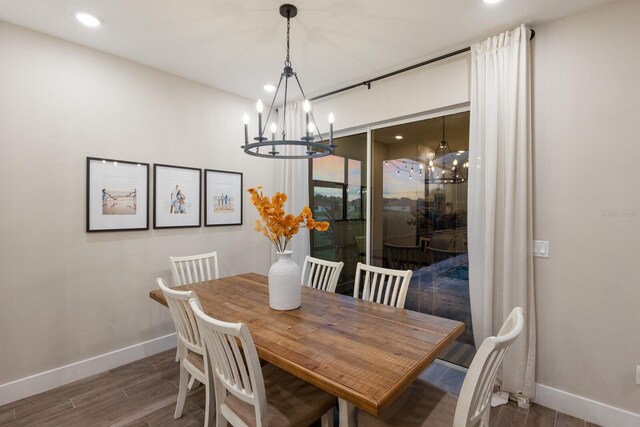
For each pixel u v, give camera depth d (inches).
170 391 93.8
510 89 89.2
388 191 128.1
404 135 122.7
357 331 65.4
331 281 102.1
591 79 81.3
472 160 97.7
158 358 114.3
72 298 99.3
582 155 82.4
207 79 127.3
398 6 80.9
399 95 118.6
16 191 89.3
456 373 105.6
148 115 116.0
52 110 95.2
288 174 152.9
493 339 43.3
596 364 81.0
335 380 47.1
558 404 85.8
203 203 132.9
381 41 98.0
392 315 74.9
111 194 106.9
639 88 75.6
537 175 88.7
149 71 116.1
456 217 110.3
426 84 111.6
